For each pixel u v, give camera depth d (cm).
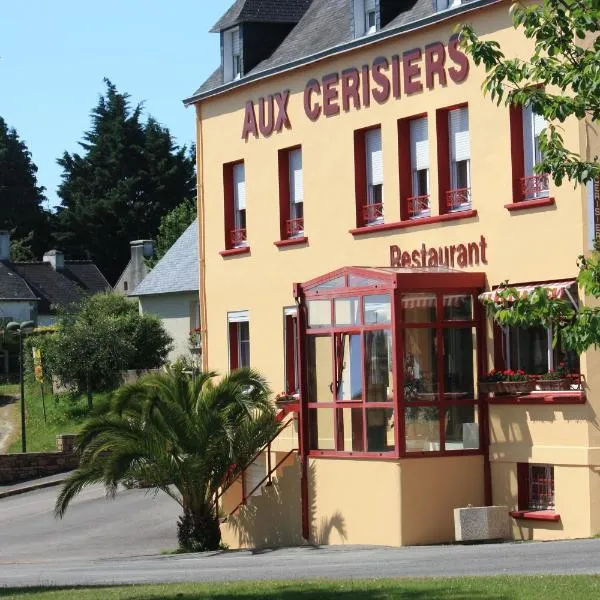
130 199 14238
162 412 3812
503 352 3450
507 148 3431
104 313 8150
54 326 8631
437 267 3659
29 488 5700
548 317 2367
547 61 2333
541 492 3350
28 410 7762
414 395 3450
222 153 4588
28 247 14650
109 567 3522
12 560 4072
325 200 4084
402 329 3444
